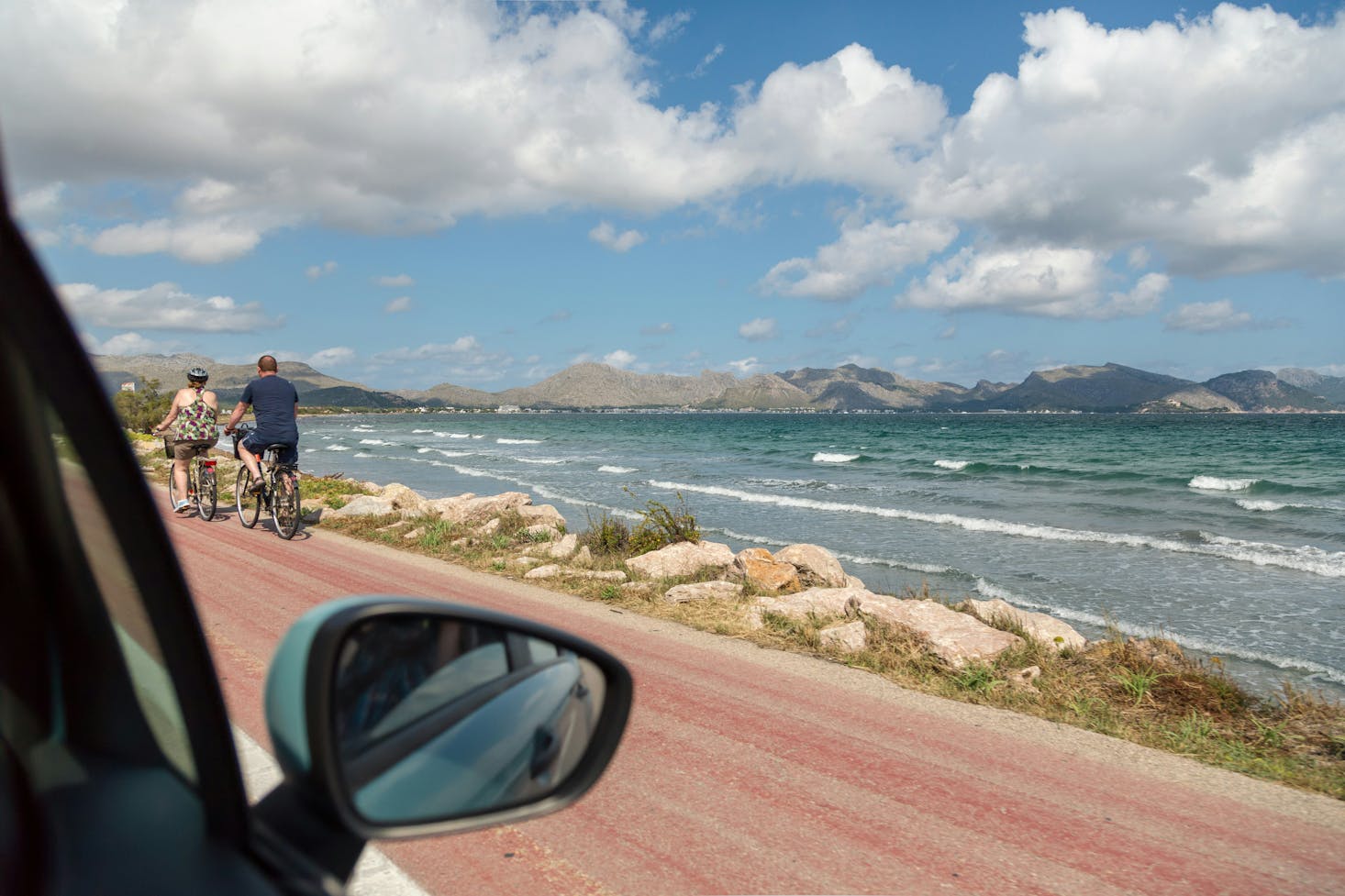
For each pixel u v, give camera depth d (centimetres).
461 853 321
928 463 4219
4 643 77
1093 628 1017
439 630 139
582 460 4334
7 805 76
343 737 117
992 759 440
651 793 380
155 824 88
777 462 4312
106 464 78
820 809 370
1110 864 329
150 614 87
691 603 814
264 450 1116
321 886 104
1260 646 930
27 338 66
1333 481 3061
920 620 702
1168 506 2358
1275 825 371
